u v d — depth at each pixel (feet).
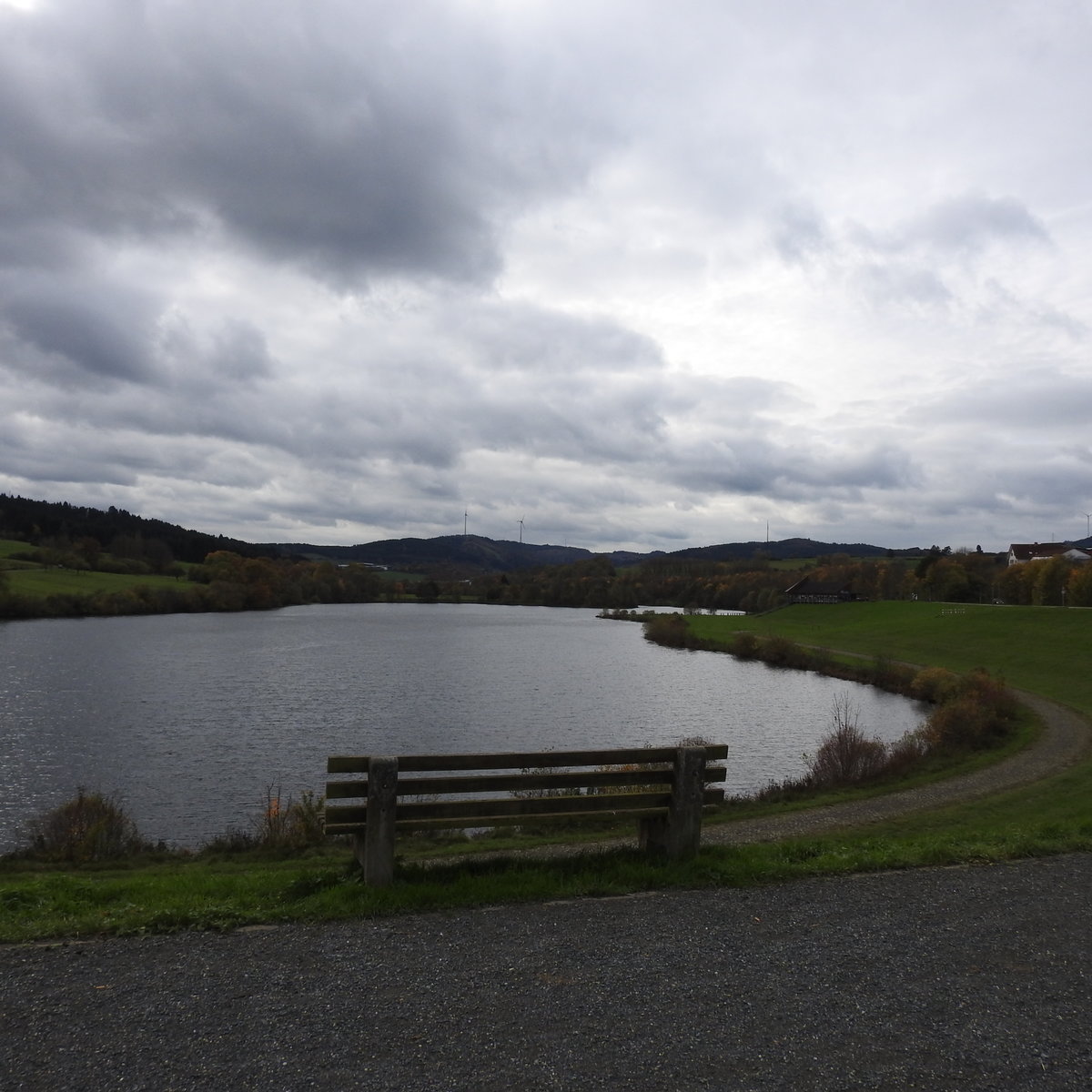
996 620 249.75
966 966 19.67
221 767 99.55
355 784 25.55
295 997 17.49
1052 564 320.50
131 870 47.39
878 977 18.94
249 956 19.76
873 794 69.46
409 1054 15.24
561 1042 15.75
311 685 177.17
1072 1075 15.05
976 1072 15.07
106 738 118.01
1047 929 22.24
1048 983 18.83
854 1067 15.15
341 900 23.27
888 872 27.53
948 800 64.69
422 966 19.17
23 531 547.90
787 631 330.13
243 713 140.97
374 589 620.08
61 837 54.39
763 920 22.65
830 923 22.49
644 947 20.53
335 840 53.67
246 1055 15.14
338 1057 15.11
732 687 190.39
